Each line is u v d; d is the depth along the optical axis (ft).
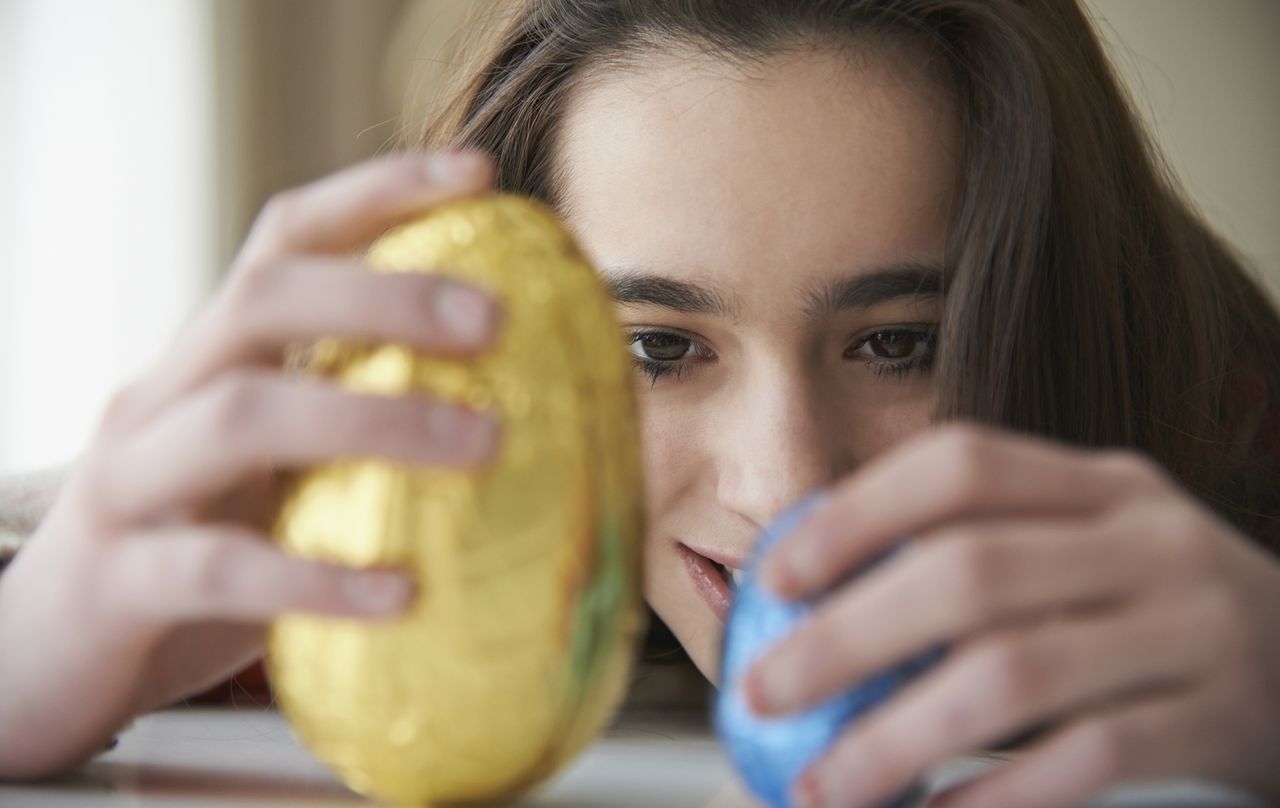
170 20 5.42
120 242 5.19
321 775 1.33
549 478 1.09
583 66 2.23
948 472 1.09
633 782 1.29
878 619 1.06
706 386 2.07
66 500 1.32
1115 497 1.13
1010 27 2.00
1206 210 5.91
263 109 5.82
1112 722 1.08
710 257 1.86
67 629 1.28
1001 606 1.07
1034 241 2.01
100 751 1.36
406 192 1.21
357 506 1.09
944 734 1.05
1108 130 2.42
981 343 1.95
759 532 1.96
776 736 1.10
